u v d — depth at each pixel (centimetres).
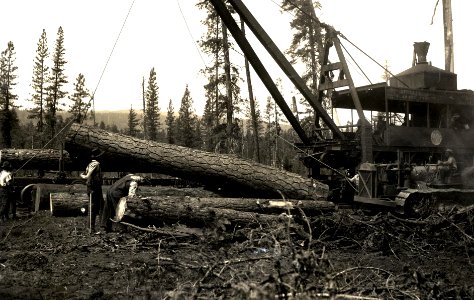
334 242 806
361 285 512
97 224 964
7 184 1127
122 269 618
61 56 6594
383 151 1330
